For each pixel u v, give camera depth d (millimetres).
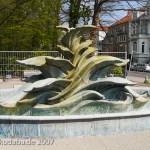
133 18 70312
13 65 23578
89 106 8930
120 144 6770
